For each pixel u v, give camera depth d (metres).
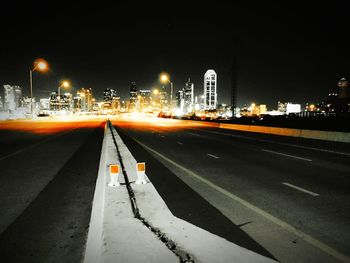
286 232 4.94
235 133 29.23
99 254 3.87
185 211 5.92
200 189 7.61
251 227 5.13
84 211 5.86
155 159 12.48
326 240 4.65
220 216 5.65
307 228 5.11
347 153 14.78
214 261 3.77
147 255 3.83
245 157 13.25
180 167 10.66
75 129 33.53
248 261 3.79
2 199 6.64
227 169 10.35
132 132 29.80
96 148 15.73
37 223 5.25
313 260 4.02
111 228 4.61
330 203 6.52
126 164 9.61
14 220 5.39
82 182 8.20
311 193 7.30
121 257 3.77
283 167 10.84
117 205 5.62
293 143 19.62
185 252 3.98
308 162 12.01
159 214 5.31
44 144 17.70
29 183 8.09
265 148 16.72
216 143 19.36
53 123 50.31
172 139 22.08
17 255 4.14
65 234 4.80
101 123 51.94
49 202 6.44
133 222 4.84
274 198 6.86
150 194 6.41
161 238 4.37
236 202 6.53
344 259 4.06
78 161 11.62
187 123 55.00
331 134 21.72
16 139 20.95
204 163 11.55
